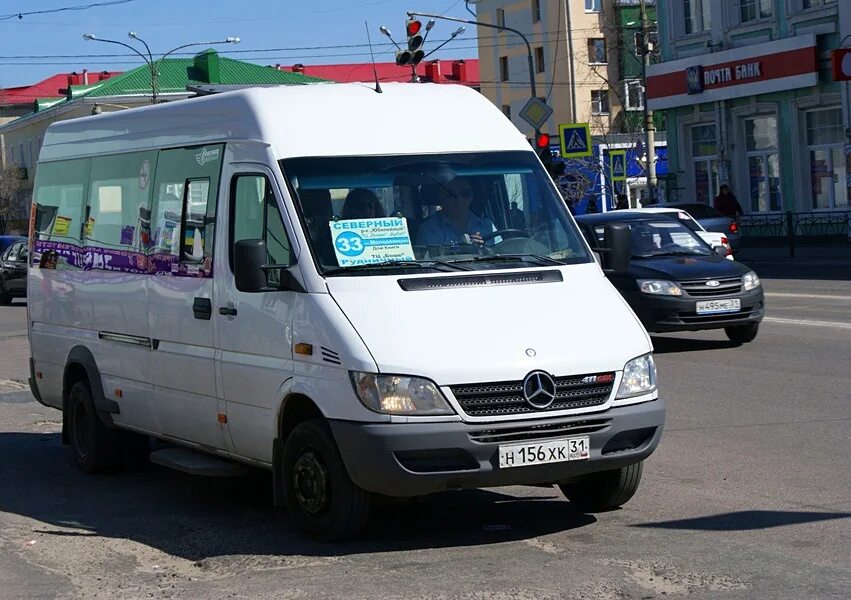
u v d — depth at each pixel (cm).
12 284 3328
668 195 4403
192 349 821
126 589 644
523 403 663
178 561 702
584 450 675
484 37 7138
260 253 717
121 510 858
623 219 1731
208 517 818
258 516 810
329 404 673
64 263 1030
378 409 651
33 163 8519
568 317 704
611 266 798
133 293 902
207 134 826
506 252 758
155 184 886
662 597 576
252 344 749
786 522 717
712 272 1558
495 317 690
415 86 829
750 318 1552
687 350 1576
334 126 775
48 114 8012
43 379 1075
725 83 4116
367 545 705
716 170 4306
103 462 984
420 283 707
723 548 663
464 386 655
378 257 729
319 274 709
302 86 807
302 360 700
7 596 638
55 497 913
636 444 699
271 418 732
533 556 666
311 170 750
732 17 4119
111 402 943
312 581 633
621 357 691
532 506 800
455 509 798
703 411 1125
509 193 787
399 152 775
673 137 4453
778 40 3884
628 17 6544
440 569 645
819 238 3838
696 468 888
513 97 6975
